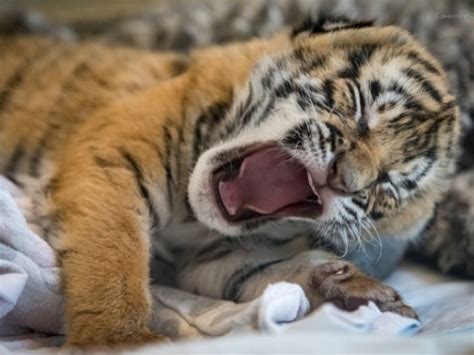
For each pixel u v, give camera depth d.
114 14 0.96
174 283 0.72
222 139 0.71
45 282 0.63
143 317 0.63
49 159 0.73
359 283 0.65
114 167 0.68
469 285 0.74
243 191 0.69
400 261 0.79
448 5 0.88
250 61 0.74
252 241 0.71
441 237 0.78
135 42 0.90
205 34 0.90
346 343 0.53
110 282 0.63
